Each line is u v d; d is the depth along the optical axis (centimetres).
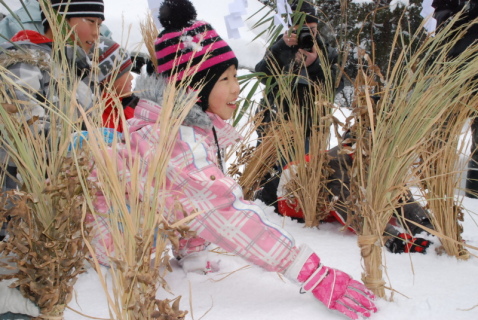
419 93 155
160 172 123
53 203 124
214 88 176
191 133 165
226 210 153
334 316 148
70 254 123
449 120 190
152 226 118
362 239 155
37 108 155
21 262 120
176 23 176
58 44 140
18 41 193
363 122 158
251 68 554
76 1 206
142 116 167
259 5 672
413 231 223
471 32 258
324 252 203
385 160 152
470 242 218
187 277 179
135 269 115
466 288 170
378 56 317
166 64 175
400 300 159
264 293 165
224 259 195
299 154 239
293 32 270
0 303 126
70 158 124
